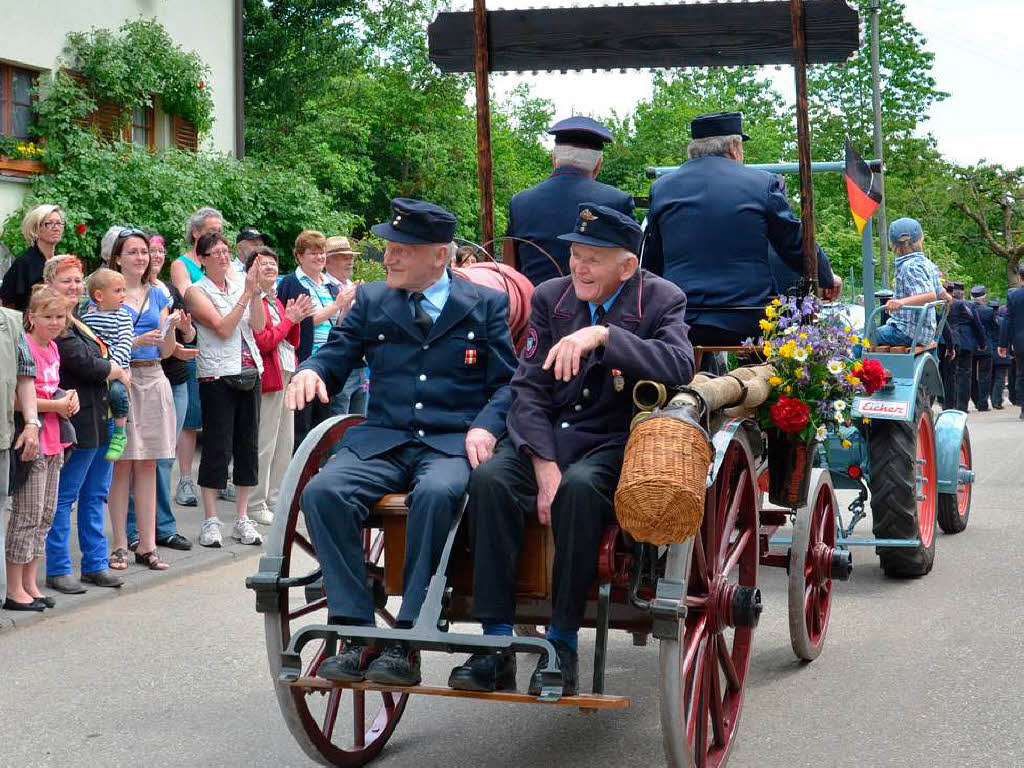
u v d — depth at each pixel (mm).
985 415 19219
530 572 3887
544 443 3920
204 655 5680
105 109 13992
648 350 3846
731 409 4398
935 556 7867
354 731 4457
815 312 5082
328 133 26781
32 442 6102
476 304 4320
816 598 5582
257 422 8109
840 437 6195
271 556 3879
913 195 43844
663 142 36938
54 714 4867
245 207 14125
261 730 4688
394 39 28906
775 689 5172
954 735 4520
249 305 8102
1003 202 45281
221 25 16266
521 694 3557
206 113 15023
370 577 4125
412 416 4199
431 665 5660
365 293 4422
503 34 5914
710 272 5477
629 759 4379
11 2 12711
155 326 7449
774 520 5781
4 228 12281
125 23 14211
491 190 5871
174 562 7469
